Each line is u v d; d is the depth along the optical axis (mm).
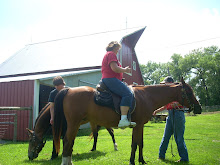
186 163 4477
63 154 3795
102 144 7355
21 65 16766
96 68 14211
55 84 4828
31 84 9859
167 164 4398
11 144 7836
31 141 4973
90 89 4078
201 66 50500
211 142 7430
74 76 12320
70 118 3879
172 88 4586
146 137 9141
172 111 4789
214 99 48344
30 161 4836
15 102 10117
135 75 22828
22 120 9836
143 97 4262
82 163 4543
